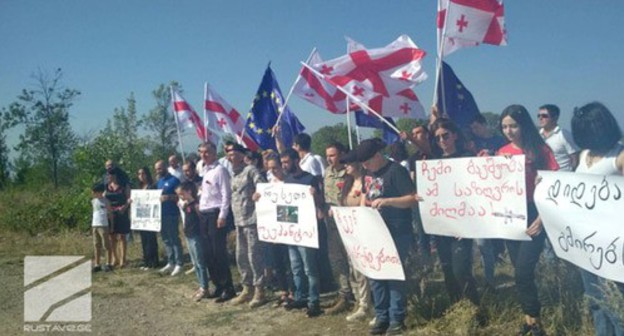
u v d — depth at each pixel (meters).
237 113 11.07
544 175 4.42
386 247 5.33
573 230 4.19
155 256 10.16
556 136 6.57
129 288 8.74
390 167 5.46
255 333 6.17
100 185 10.30
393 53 7.93
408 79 7.88
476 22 7.14
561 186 4.28
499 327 5.32
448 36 7.14
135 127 22.84
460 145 5.76
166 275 9.54
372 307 6.20
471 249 5.70
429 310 5.80
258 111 9.60
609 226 3.95
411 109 8.08
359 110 9.12
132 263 10.76
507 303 5.62
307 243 6.30
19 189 29.08
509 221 4.83
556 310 5.24
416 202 5.34
